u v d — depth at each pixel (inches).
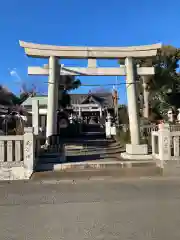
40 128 682.2
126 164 411.8
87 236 171.0
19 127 679.7
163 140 407.2
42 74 486.6
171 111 1125.1
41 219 204.8
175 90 1205.1
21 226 190.9
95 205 238.4
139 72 496.1
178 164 402.0
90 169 395.9
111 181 345.1
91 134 1134.4
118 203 242.8
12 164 381.7
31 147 383.2
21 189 310.8
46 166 400.8
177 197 261.6
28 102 1125.1
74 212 220.1
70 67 488.4
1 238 170.7
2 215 216.1
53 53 477.7
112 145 706.8
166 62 1213.7
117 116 1089.4
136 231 176.9
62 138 957.8
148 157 449.1
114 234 173.0
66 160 441.7
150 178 360.8
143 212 215.6
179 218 200.4
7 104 1418.6
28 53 471.5
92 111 2108.8
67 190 300.8
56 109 480.1
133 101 482.3
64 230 181.8
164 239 163.8
